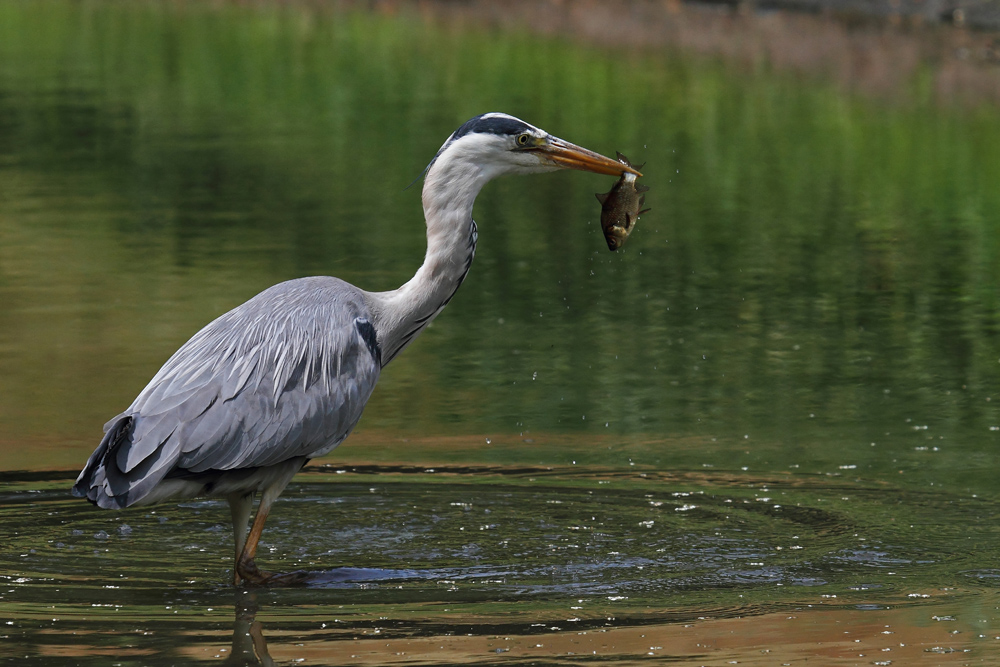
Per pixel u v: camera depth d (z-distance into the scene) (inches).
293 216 789.9
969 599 303.4
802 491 394.0
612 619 291.9
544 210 837.8
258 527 327.3
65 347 548.1
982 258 714.8
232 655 270.8
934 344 566.3
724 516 372.5
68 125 1087.0
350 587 315.6
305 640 279.3
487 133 367.6
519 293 652.1
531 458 430.3
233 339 332.2
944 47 1338.6
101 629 285.9
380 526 367.2
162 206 815.7
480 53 1423.5
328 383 338.0
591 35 1499.8
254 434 323.3
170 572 329.1
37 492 397.1
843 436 450.0
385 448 442.0
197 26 1695.4
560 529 362.0
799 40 1405.0
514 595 308.7
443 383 517.7
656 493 394.3
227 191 860.0
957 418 469.1
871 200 853.2
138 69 1397.6
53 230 751.7
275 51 1483.8
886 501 383.6
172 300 613.3
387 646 275.9
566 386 511.8
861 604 301.0
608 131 1045.2
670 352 557.3
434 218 368.8
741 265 703.1
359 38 1551.4
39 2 1941.4
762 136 1039.0
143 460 311.9
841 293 650.2
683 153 981.8
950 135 1035.3
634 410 482.3
